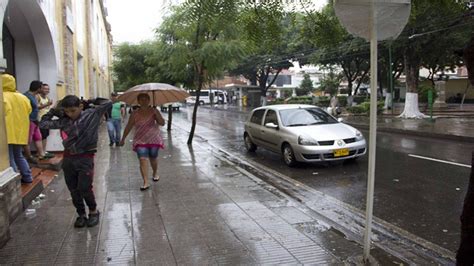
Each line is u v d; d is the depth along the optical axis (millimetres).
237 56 13016
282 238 4727
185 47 13172
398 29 3590
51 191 7098
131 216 5625
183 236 4816
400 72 36688
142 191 7098
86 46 19797
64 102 5059
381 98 40219
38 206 6145
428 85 39062
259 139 11930
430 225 5512
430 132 16203
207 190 7090
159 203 6285
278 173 9180
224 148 13922
